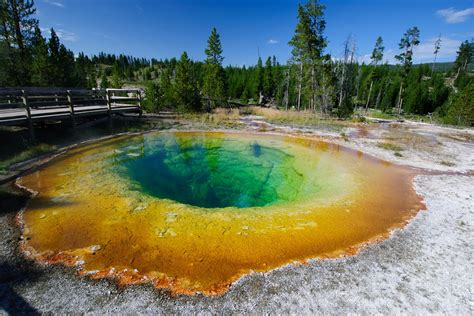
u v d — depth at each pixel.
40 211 5.17
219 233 4.59
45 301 3.08
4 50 16.20
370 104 46.09
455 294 3.37
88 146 10.54
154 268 3.69
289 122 19.44
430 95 42.38
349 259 4.02
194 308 3.05
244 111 27.28
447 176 8.03
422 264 3.95
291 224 5.02
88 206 5.41
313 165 9.09
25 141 9.37
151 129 14.95
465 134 15.92
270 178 8.37
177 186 7.70
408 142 12.90
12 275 3.47
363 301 3.21
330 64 27.06
